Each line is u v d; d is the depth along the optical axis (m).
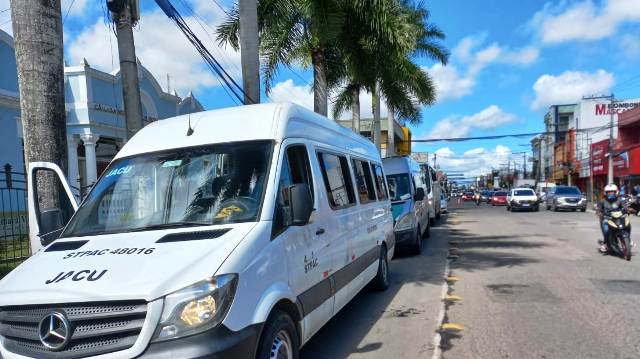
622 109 46.22
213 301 3.25
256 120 4.83
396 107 21.91
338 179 6.07
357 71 15.96
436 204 23.64
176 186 4.45
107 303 3.21
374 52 15.41
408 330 6.23
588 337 5.74
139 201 4.46
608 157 42.25
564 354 5.22
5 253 8.83
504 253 12.57
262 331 3.73
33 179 5.27
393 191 13.01
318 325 4.97
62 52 6.88
